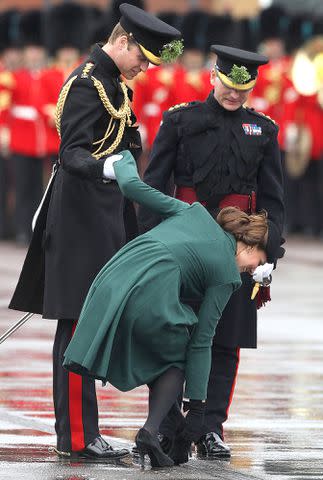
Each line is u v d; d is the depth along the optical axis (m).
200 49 75.88
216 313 25.12
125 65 26.62
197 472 25.23
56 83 72.06
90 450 26.33
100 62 26.64
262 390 33.84
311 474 25.22
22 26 74.12
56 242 26.52
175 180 28.41
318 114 76.56
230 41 76.94
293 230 80.12
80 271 26.44
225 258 25.09
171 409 26.47
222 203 28.09
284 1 83.88
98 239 26.52
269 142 28.25
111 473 25.00
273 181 28.28
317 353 39.69
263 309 48.84
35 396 32.66
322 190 78.00
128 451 26.66
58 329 26.91
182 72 72.62
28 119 72.44
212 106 28.09
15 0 118.75
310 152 77.12
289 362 38.06
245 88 27.80
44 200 26.88
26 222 73.44
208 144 27.98
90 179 25.83
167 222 25.42
